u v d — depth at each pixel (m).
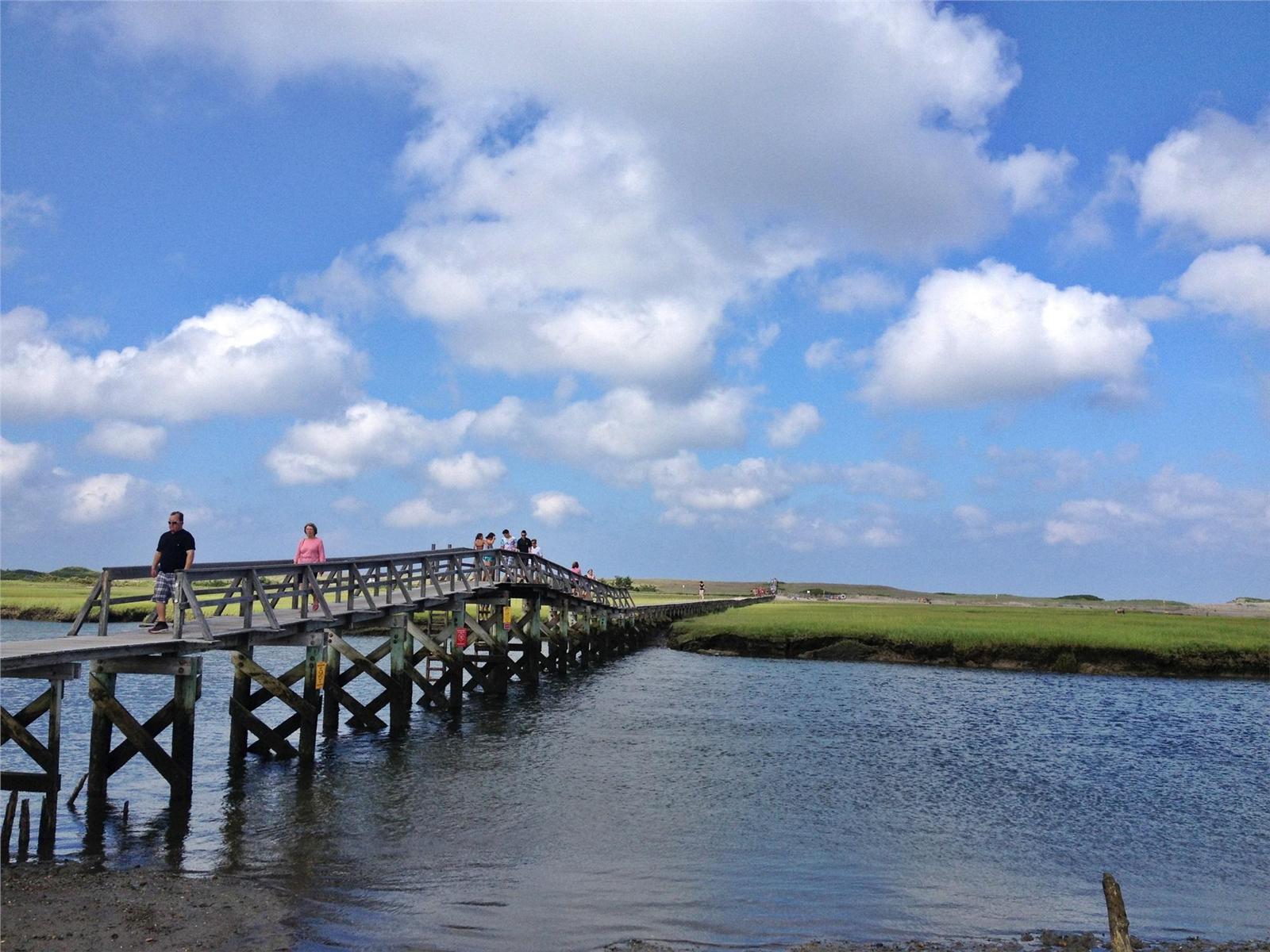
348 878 13.95
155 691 34.34
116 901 12.34
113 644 15.55
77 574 129.75
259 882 13.55
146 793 19.05
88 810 17.27
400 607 27.17
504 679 35.44
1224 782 22.55
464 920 12.41
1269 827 18.62
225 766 21.47
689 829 17.33
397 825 16.95
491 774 21.38
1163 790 21.61
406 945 11.48
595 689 37.97
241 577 19.59
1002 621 62.34
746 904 13.46
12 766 22.05
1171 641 48.47
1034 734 28.75
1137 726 30.69
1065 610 89.38
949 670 47.81
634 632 60.38
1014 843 17.16
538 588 38.91
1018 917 13.29
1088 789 21.55
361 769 21.59
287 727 23.02
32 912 11.80
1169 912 13.73
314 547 24.39
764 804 19.30
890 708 33.69
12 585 88.31
